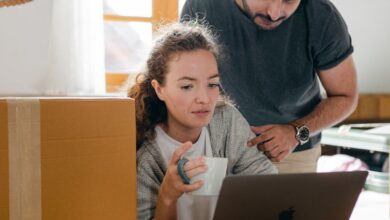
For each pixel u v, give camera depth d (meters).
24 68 1.91
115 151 0.82
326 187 0.87
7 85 1.89
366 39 2.69
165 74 1.07
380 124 2.49
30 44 1.91
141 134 1.08
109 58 2.28
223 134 1.16
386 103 2.71
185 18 1.44
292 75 1.49
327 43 1.49
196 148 1.11
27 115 0.76
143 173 1.05
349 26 2.60
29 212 0.76
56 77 1.97
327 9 1.48
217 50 1.15
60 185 0.78
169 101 1.08
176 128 1.09
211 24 1.41
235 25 1.41
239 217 0.83
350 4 2.56
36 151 0.76
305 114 1.55
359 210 1.65
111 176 0.82
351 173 0.87
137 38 2.31
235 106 1.32
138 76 1.12
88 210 0.81
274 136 1.34
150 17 2.31
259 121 1.47
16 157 0.75
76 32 2.01
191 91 1.07
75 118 0.79
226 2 1.41
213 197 1.03
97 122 0.80
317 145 1.58
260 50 1.44
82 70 2.03
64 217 0.79
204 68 1.07
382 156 2.32
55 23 1.96
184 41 1.08
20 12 1.87
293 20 1.45
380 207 1.72
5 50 1.87
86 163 0.80
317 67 1.52
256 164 1.21
